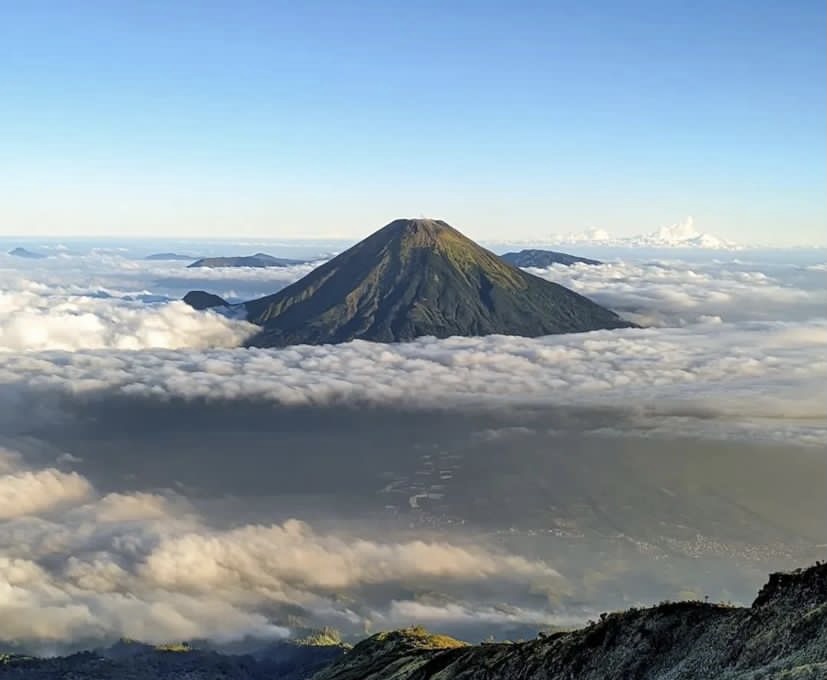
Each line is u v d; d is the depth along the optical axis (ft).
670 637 147.23
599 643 158.10
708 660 130.93
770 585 137.59
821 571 131.95
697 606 152.15
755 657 122.93
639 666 144.56
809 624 119.55
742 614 137.69
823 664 98.22
